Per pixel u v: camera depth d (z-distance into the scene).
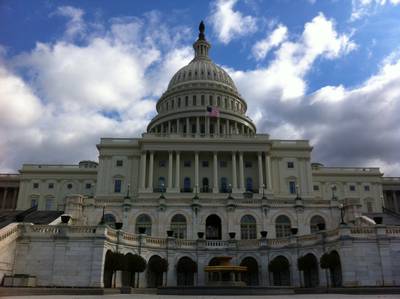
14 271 31.52
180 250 40.88
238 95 106.50
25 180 93.62
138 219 48.91
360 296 23.75
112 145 79.00
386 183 100.12
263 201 50.22
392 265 31.83
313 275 37.34
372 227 32.97
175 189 72.50
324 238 36.00
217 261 41.12
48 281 31.44
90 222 48.16
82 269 31.80
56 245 32.31
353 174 94.31
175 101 103.38
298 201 50.12
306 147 79.88
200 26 125.69
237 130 98.00
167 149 77.00
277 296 24.84
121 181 76.88
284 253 39.66
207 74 107.31
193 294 27.69
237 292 27.27
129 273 36.62
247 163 79.44
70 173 94.06
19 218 43.34
